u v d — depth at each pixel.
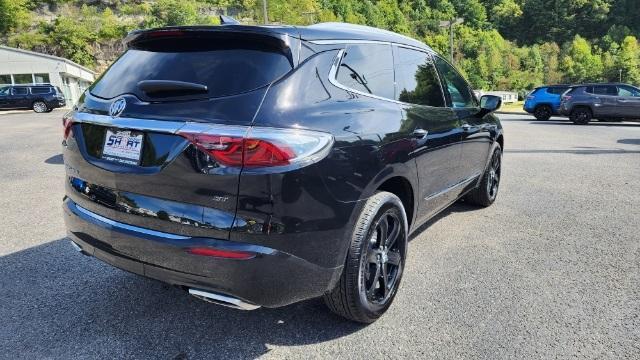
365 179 2.64
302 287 2.42
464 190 4.57
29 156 9.29
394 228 3.05
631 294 3.32
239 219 2.22
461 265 3.84
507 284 3.48
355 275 2.67
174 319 3.00
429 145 3.38
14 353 2.62
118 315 3.04
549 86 22.03
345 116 2.60
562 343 2.72
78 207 2.80
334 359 2.58
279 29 2.54
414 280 3.55
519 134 14.50
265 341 2.76
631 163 8.75
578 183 6.94
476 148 4.57
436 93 3.87
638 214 5.30
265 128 2.22
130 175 2.43
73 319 2.99
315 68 2.58
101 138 2.61
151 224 2.40
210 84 2.39
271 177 2.20
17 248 4.18
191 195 2.27
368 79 2.99
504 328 2.88
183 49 2.65
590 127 17.50
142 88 2.49
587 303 3.19
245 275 2.23
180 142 2.28
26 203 5.69
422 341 2.75
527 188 6.59
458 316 3.03
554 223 4.97
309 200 2.33
